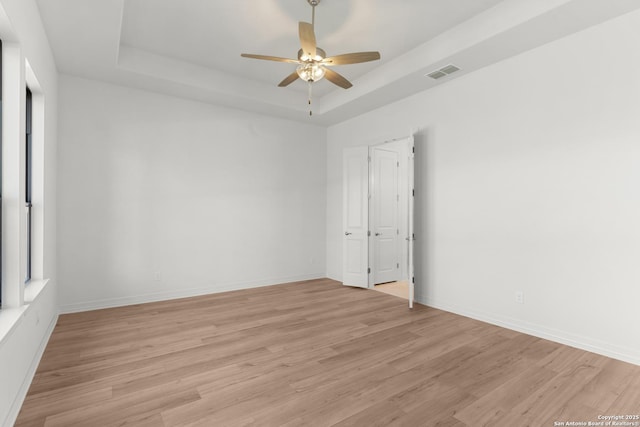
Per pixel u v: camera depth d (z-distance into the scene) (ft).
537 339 10.57
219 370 8.45
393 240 19.61
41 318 9.31
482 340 10.47
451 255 13.58
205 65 14.49
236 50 13.20
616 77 9.21
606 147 9.39
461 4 10.13
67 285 13.07
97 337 10.61
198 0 10.08
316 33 11.82
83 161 13.39
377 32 11.72
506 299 11.71
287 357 9.23
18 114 7.10
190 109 15.93
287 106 17.08
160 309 13.74
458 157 13.33
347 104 16.52
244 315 13.02
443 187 13.89
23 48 7.31
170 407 6.82
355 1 10.03
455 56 11.57
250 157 17.74
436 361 8.98
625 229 9.04
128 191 14.38
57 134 12.79
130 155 14.42
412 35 11.89
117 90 14.14
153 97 14.98
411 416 6.56
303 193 19.70
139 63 13.03
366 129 17.85
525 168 11.19
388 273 19.27
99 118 13.74
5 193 7.03
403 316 12.97
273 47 12.95
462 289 13.17
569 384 7.77
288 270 19.15
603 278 9.42
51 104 11.23
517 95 11.43
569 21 9.41
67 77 13.10
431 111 14.42
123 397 7.18
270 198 18.44
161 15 10.84
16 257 7.13
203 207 16.26
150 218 14.88
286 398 7.18
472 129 12.82
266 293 16.63
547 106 10.64
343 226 19.02
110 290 13.97
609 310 9.30
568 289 10.13
